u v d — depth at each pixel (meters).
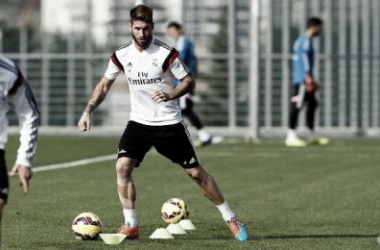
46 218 23.14
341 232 21.39
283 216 24.16
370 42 60.38
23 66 58.97
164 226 22.23
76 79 59.00
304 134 58.81
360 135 60.12
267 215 24.31
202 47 58.31
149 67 19.45
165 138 19.75
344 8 60.22
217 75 58.56
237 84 58.56
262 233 21.16
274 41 58.78
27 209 24.78
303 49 47.78
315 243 19.67
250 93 56.59
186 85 19.34
